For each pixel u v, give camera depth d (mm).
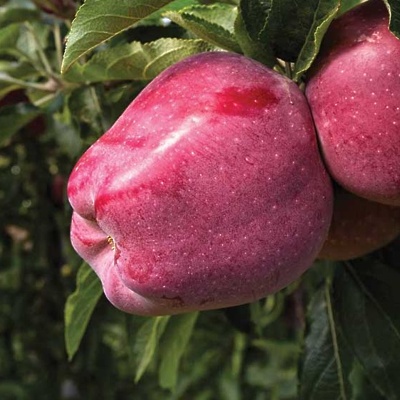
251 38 313
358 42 295
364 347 390
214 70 298
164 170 281
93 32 316
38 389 874
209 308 300
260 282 292
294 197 291
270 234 287
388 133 288
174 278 286
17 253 839
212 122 286
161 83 302
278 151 289
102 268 315
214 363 892
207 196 281
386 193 298
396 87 287
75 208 305
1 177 785
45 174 770
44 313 857
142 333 435
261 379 873
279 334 811
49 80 452
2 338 888
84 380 876
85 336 823
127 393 936
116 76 385
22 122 451
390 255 392
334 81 295
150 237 284
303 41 308
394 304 388
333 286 400
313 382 407
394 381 385
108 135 303
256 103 291
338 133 295
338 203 336
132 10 314
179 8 371
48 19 476
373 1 305
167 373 486
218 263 285
